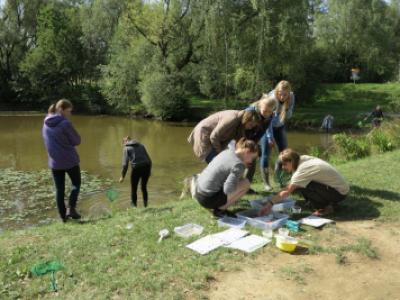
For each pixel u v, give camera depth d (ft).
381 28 149.89
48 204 34.73
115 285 13.62
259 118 20.06
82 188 38.99
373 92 122.52
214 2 85.35
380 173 26.32
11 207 33.96
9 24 137.28
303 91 100.48
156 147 65.82
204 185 18.38
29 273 14.69
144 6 97.45
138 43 98.68
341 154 38.68
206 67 93.50
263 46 85.15
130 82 99.81
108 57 117.08
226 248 16.03
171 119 100.37
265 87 85.46
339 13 156.25
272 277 14.20
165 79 95.66
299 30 86.74
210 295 13.12
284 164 19.45
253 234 17.34
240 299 12.95
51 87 132.98
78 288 13.65
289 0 84.74
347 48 158.71
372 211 19.83
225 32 86.48
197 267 14.64
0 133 82.84
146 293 13.16
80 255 16.03
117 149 63.52
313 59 102.27
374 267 15.06
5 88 139.44
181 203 22.35
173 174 45.62
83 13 126.31
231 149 18.31
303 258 15.49
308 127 82.84
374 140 38.22
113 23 106.73
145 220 19.47
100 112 116.98
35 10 139.54
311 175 18.63
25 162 53.67
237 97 93.50
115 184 40.60
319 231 17.74
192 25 92.53
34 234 19.01
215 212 19.30
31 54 131.03
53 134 21.35
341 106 103.65
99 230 18.65
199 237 17.15
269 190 24.00
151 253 15.84
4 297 13.28
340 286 13.82
